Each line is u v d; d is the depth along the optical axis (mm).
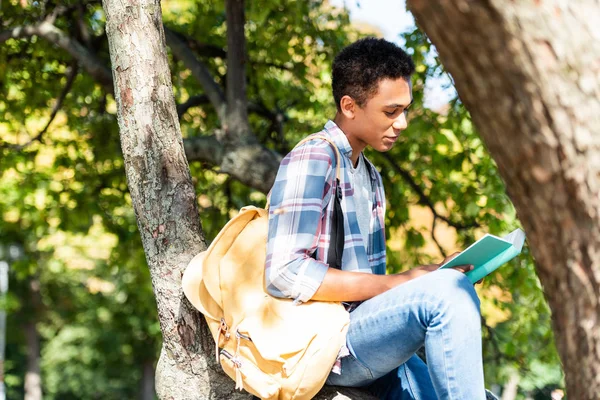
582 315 1483
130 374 22422
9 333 20969
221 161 5098
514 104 1337
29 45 6555
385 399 2609
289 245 2281
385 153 5945
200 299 2412
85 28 6070
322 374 2236
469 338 2121
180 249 2625
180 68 6574
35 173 7355
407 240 6145
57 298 19938
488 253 2234
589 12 1298
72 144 7180
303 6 5992
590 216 1385
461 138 5793
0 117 7023
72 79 6422
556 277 1496
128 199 7289
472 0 1258
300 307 2289
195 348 2586
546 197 1408
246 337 2293
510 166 1419
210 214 6645
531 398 5922
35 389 20484
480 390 2125
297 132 6590
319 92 6777
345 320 2275
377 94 2402
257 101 6633
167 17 7391
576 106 1315
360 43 2455
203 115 6750
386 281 2289
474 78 1348
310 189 2309
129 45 2713
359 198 2508
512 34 1276
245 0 5871
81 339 21797
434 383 2162
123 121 2719
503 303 6168
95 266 16859
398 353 2271
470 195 5879
